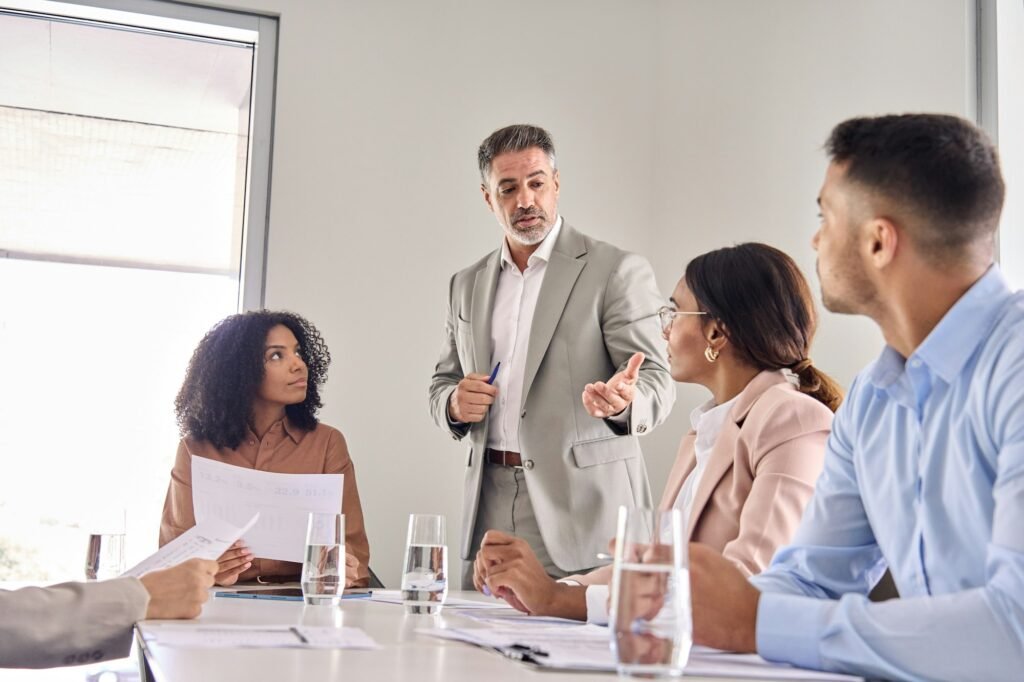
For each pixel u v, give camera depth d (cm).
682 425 368
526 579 156
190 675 89
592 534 270
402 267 362
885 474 128
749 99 351
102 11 348
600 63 394
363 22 368
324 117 361
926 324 119
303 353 270
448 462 358
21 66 348
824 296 128
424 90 372
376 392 354
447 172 371
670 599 86
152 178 355
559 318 279
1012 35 274
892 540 125
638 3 398
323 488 214
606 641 119
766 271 185
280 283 349
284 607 162
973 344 114
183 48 363
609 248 287
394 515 351
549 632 129
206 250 357
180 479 250
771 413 170
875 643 97
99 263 347
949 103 279
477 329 292
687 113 380
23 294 339
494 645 111
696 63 377
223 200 361
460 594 214
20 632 127
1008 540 98
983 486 110
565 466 271
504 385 283
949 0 280
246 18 360
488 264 300
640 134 394
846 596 102
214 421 255
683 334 192
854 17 311
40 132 348
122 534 197
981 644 93
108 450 340
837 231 122
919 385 119
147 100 358
